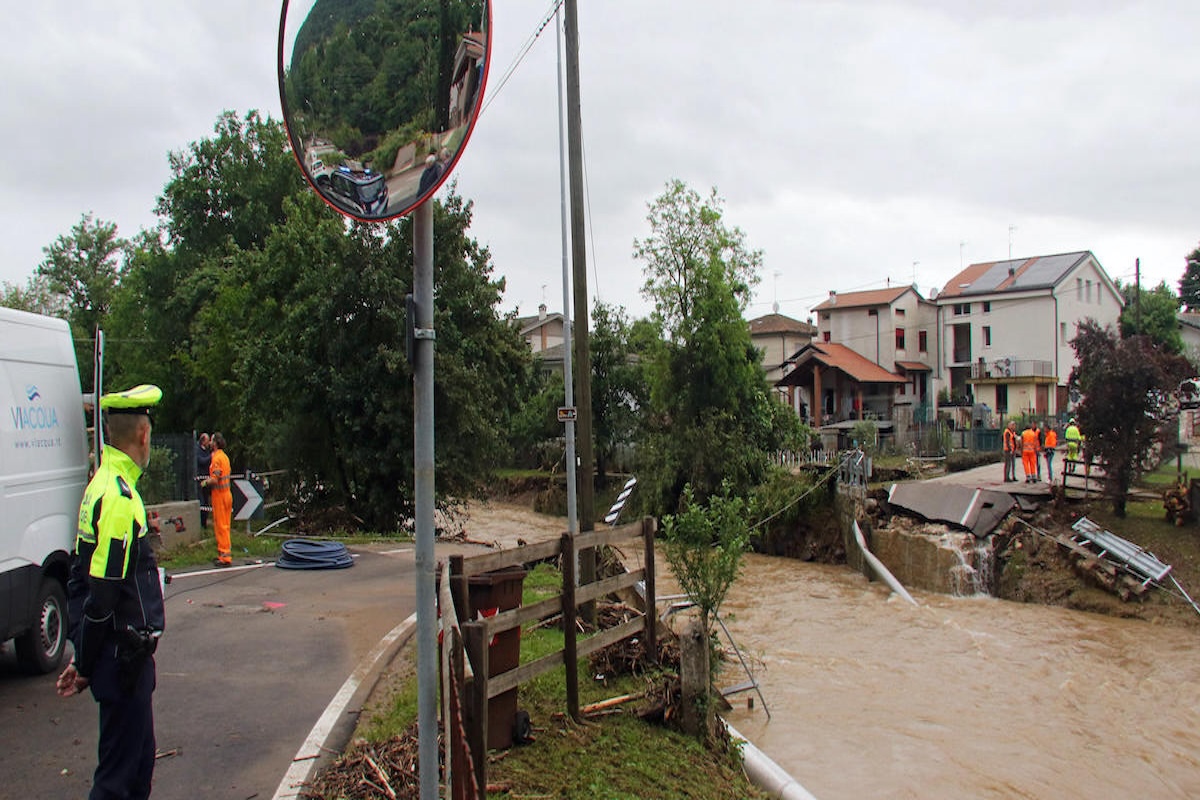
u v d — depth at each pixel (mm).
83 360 51344
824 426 46906
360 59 3277
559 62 13227
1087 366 21062
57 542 7535
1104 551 19000
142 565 4285
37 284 58156
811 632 16344
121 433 4402
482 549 18203
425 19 3391
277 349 24703
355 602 11039
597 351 42406
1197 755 10547
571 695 7113
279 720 6496
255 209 37594
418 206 3463
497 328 26578
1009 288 50375
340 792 5230
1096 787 9578
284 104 3088
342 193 3223
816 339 58438
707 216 34750
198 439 21453
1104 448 20578
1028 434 25297
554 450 45688
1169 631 16391
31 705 6660
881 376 49438
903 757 10031
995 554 20344
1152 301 56156
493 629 5867
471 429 24734
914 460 34969
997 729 11188
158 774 5484
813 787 9023
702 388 34625
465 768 4508
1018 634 16203
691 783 6367
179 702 6910
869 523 23438
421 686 3592
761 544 27438
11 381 7020
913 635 16125
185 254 38906
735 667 13508
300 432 24875
